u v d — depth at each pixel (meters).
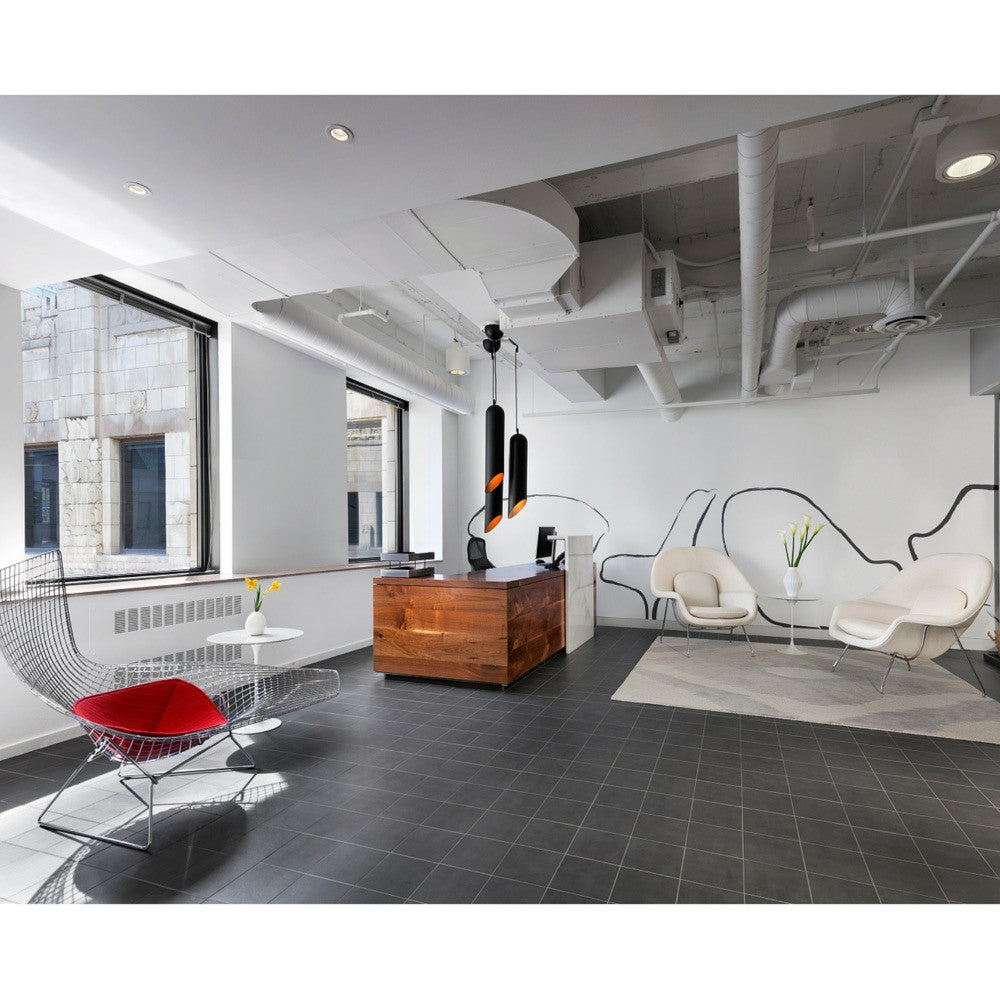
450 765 3.44
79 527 4.57
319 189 2.64
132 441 4.97
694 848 2.57
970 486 6.79
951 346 6.89
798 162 4.07
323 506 6.65
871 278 4.62
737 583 6.83
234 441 5.55
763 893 2.25
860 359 7.21
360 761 3.50
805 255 4.99
